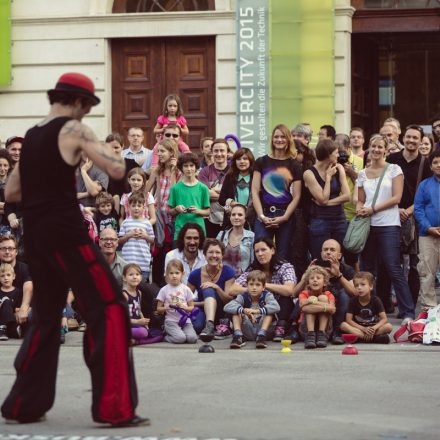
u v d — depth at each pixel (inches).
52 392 334.6
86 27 925.8
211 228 641.6
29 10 933.2
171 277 554.6
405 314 592.7
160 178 636.7
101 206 630.5
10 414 332.2
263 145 888.3
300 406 357.1
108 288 322.7
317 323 529.3
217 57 910.4
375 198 594.6
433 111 946.1
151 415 342.3
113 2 933.2
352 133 722.8
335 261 540.1
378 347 518.9
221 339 555.5
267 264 553.6
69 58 930.7
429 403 362.6
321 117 883.4
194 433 312.2
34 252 327.3
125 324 323.3
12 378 425.4
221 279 563.5
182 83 925.2
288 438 305.4
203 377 425.4
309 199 599.5
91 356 322.3
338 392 385.4
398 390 389.7
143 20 918.4
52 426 327.0
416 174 626.5
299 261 601.9
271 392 386.0
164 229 631.2
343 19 888.9
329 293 529.3
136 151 722.8
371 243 603.2
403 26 896.9
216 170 656.4
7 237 564.7
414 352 501.7
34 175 323.9
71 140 321.7
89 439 304.3
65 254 323.0
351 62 910.4
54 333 334.0
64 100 329.4
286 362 469.1
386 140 619.8
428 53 941.2
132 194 619.2
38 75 934.4
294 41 883.4
